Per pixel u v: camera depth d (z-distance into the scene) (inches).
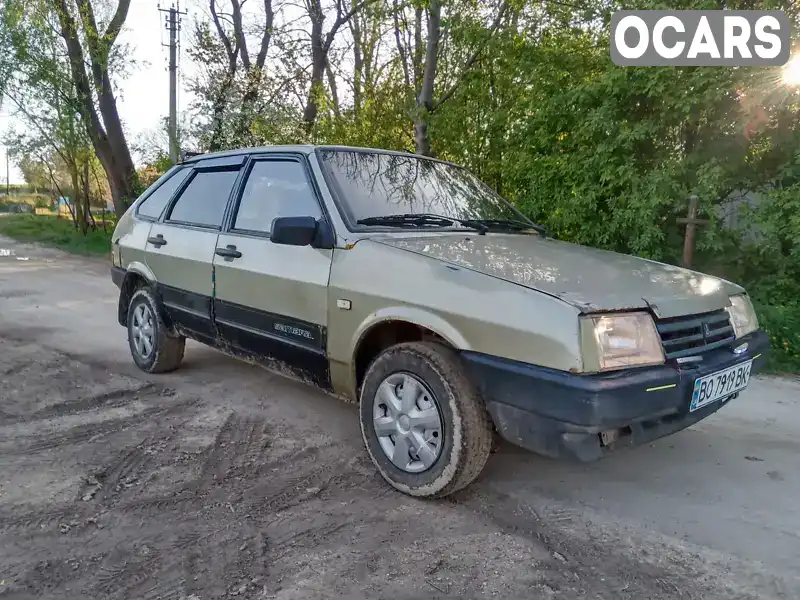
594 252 147.2
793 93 244.2
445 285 117.3
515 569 99.8
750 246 281.0
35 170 1034.1
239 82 597.6
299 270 142.3
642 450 149.5
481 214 162.9
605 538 110.2
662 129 287.0
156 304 193.8
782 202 260.8
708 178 267.0
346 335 132.2
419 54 465.4
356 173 150.1
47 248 704.4
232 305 161.2
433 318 117.3
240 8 684.1
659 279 125.1
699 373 110.8
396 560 101.3
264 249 152.1
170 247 185.2
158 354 197.5
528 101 332.2
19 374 201.8
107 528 109.6
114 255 217.3
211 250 168.1
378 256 128.6
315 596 91.5
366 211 141.3
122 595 91.0
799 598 94.6
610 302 106.6
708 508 121.8
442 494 119.3
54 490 123.3
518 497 124.5
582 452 105.0
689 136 292.5
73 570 96.9
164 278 189.0
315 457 141.9
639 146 295.4
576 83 312.7
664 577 99.1
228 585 93.7
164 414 168.2
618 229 296.5
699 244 275.9
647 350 107.2
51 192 1316.4
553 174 315.0
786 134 268.5
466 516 116.2
